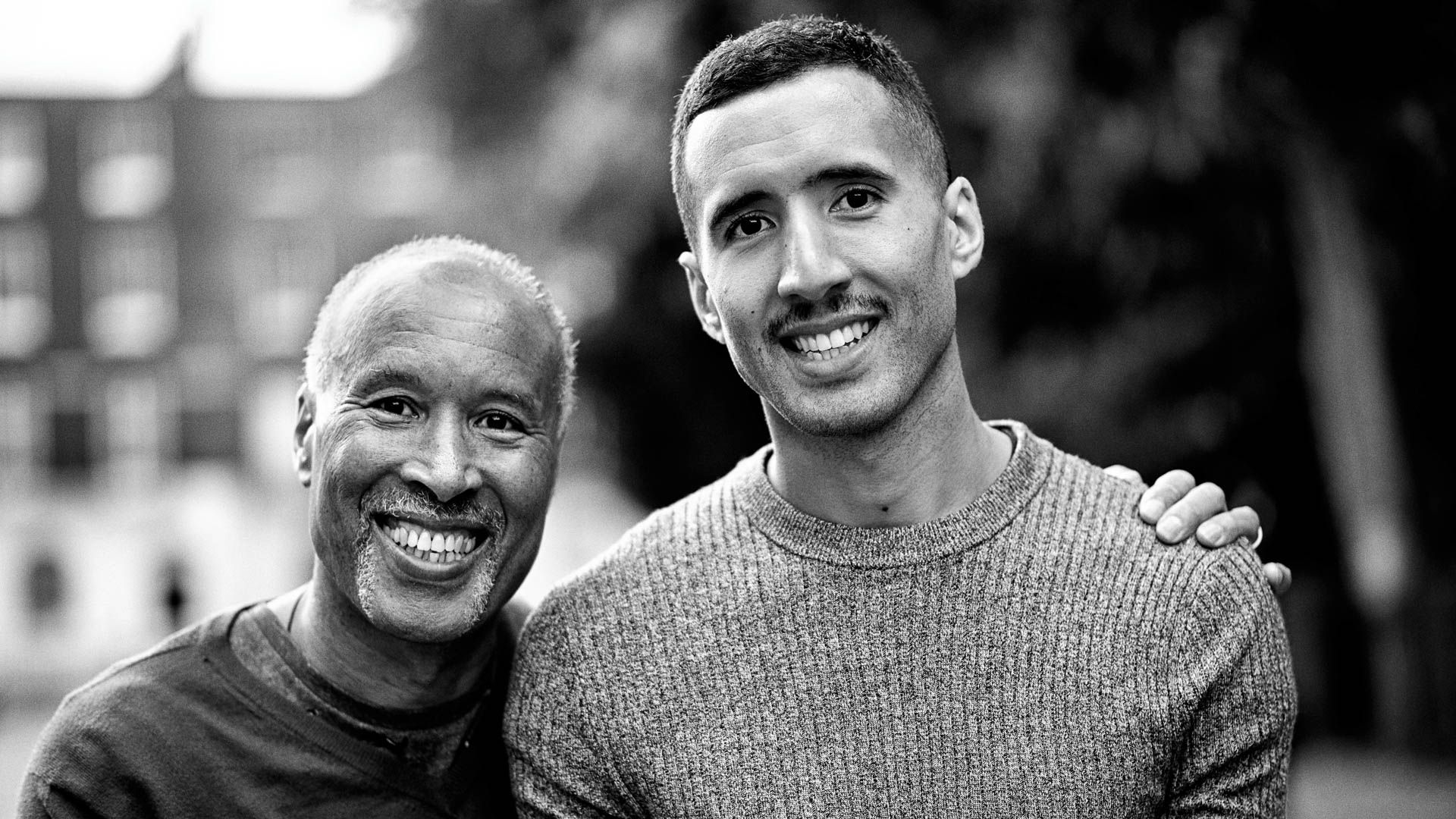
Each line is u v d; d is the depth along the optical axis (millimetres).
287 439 32031
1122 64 7281
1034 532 2436
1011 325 9477
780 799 2377
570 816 2492
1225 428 10141
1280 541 10773
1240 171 8297
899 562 2420
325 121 31281
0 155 32406
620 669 2480
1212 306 9539
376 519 2602
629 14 8492
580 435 13297
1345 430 9555
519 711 2576
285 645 2686
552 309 2811
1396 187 8461
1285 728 2391
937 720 2365
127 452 32156
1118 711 2322
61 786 2539
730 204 2441
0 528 31562
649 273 10414
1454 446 10016
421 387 2562
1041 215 8336
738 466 2707
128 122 32250
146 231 32062
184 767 2559
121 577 31812
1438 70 7223
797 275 2381
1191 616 2357
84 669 30922
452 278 2645
